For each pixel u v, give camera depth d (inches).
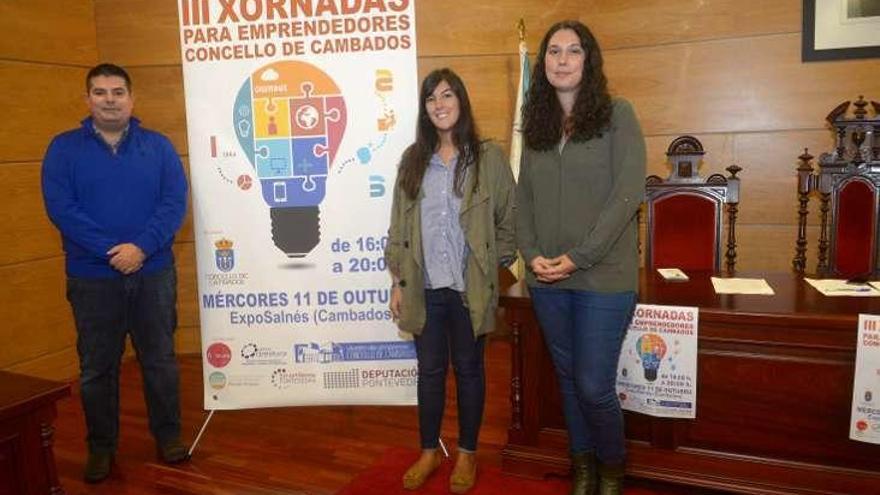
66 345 150.9
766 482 85.0
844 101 140.1
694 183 117.6
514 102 156.3
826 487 82.5
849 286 93.0
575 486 86.9
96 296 98.3
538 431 95.9
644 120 154.1
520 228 83.0
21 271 140.9
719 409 86.4
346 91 102.1
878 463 80.4
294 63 102.1
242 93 103.1
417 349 91.7
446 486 94.5
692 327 83.9
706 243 117.0
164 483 99.7
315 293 106.6
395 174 103.0
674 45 149.3
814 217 146.0
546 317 82.7
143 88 156.9
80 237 95.4
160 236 99.6
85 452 111.3
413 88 101.3
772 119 145.4
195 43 102.8
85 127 98.7
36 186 143.3
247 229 105.6
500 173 86.8
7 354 138.9
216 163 104.7
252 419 123.0
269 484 98.4
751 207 149.9
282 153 103.9
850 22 137.2
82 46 152.8
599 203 76.3
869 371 77.1
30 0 140.4
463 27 155.1
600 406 79.5
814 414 82.2
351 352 107.8
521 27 137.9
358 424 119.3
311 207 104.5
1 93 135.6
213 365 109.0
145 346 103.7
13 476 72.7
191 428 119.8
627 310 78.4
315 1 100.7
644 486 92.5
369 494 93.5
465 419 91.3
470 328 87.6
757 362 83.6
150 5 153.8
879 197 112.0
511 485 94.1
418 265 86.7
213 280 107.1
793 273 104.6
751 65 144.9
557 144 78.5
